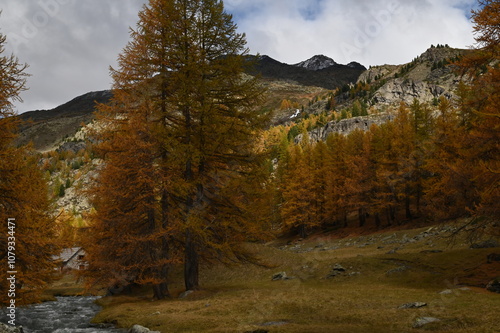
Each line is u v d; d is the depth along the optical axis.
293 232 61.34
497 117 15.93
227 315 12.71
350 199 48.97
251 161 20.31
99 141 18.89
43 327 14.25
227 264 21.44
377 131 50.56
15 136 13.95
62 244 14.69
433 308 11.20
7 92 13.37
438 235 32.69
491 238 24.66
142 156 18.28
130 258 18.81
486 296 12.87
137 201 18.78
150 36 20.11
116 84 19.56
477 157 17.77
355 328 9.62
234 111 20.61
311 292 16.55
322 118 190.88
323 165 58.53
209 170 20.77
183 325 11.71
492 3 15.44
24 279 13.58
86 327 14.12
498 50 16.16
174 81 20.03
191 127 20.53
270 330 9.82
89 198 19.75
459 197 19.28
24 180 13.98
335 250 38.62
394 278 20.83
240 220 20.27
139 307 16.50
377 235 42.91
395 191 45.66
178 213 19.55
